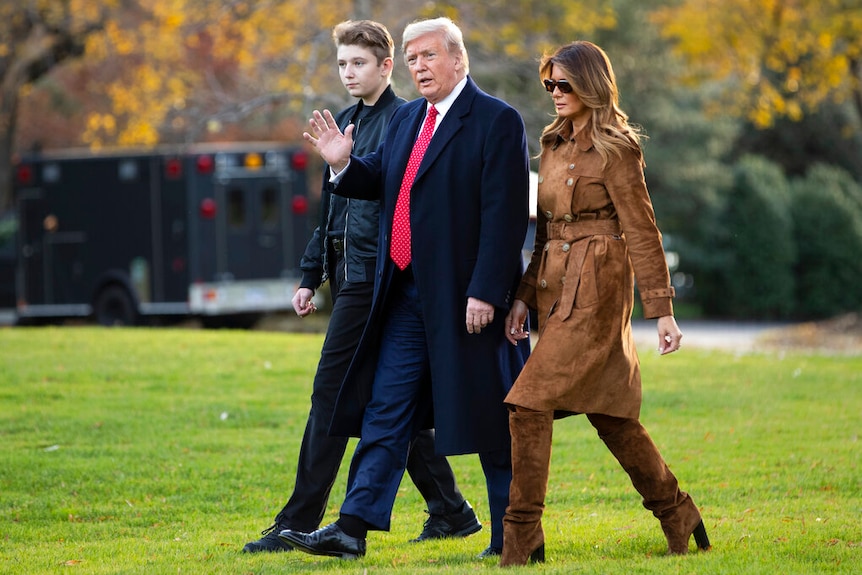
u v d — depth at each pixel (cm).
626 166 1255
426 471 1504
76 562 1402
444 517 1520
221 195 5169
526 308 1335
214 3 5203
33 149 5381
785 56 5838
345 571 1262
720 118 8225
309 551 1329
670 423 2425
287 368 3102
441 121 1330
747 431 2330
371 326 1357
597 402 1267
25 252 5394
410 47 1326
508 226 1298
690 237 8181
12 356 3259
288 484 1900
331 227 1483
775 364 3381
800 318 8119
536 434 1262
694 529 1343
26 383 2847
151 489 1862
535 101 5406
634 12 7612
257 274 5269
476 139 1312
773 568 1230
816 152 9700
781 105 5825
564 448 2161
